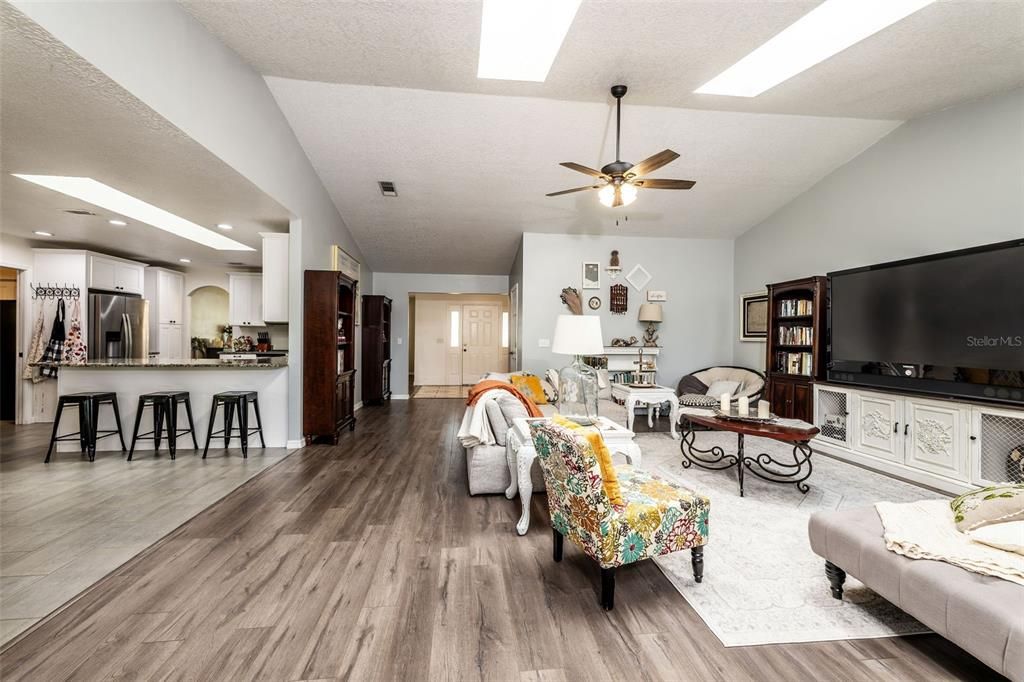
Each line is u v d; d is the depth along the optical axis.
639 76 3.22
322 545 2.31
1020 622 1.19
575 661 1.49
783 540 2.41
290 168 3.94
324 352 4.43
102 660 1.46
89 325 5.45
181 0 2.43
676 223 5.77
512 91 3.49
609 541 1.72
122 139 2.58
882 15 2.65
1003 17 2.50
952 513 1.80
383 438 4.84
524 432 2.63
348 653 1.51
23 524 2.52
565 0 2.66
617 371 5.94
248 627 1.64
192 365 4.16
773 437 2.97
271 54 3.04
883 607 1.80
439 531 2.51
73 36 1.79
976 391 3.00
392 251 6.91
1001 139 3.20
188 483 3.25
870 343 3.79
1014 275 2.81
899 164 3.93
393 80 3.38
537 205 5.30
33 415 5.25
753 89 3.46
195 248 5.63
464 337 10.59
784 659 1.50
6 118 2.35
